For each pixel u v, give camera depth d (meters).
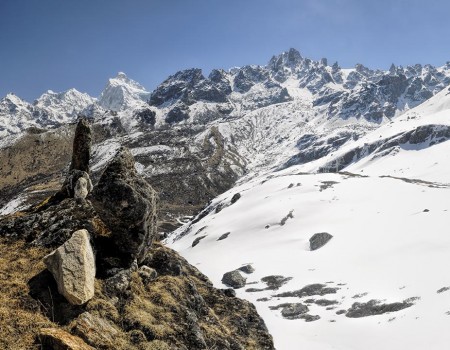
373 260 80.19
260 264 94.56
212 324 21.53
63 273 16.44
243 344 22.61
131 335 16.58
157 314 18.58
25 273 17.56
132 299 18.55
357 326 57.03
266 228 123.75
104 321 16.45
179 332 18.25
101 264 18.62
